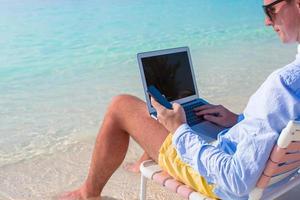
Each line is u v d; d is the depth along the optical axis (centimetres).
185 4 1958
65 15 1616
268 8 197
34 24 1420
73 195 315
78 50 1038
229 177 201
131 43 1130
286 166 209
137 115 271
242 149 196
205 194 226
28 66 866
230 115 277
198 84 688
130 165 389
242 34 1299
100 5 1889
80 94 650
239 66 843
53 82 733
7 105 594
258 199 204
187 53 291
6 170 387
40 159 411
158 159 251
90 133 481
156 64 268
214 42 1159
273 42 1160
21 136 473
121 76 771
